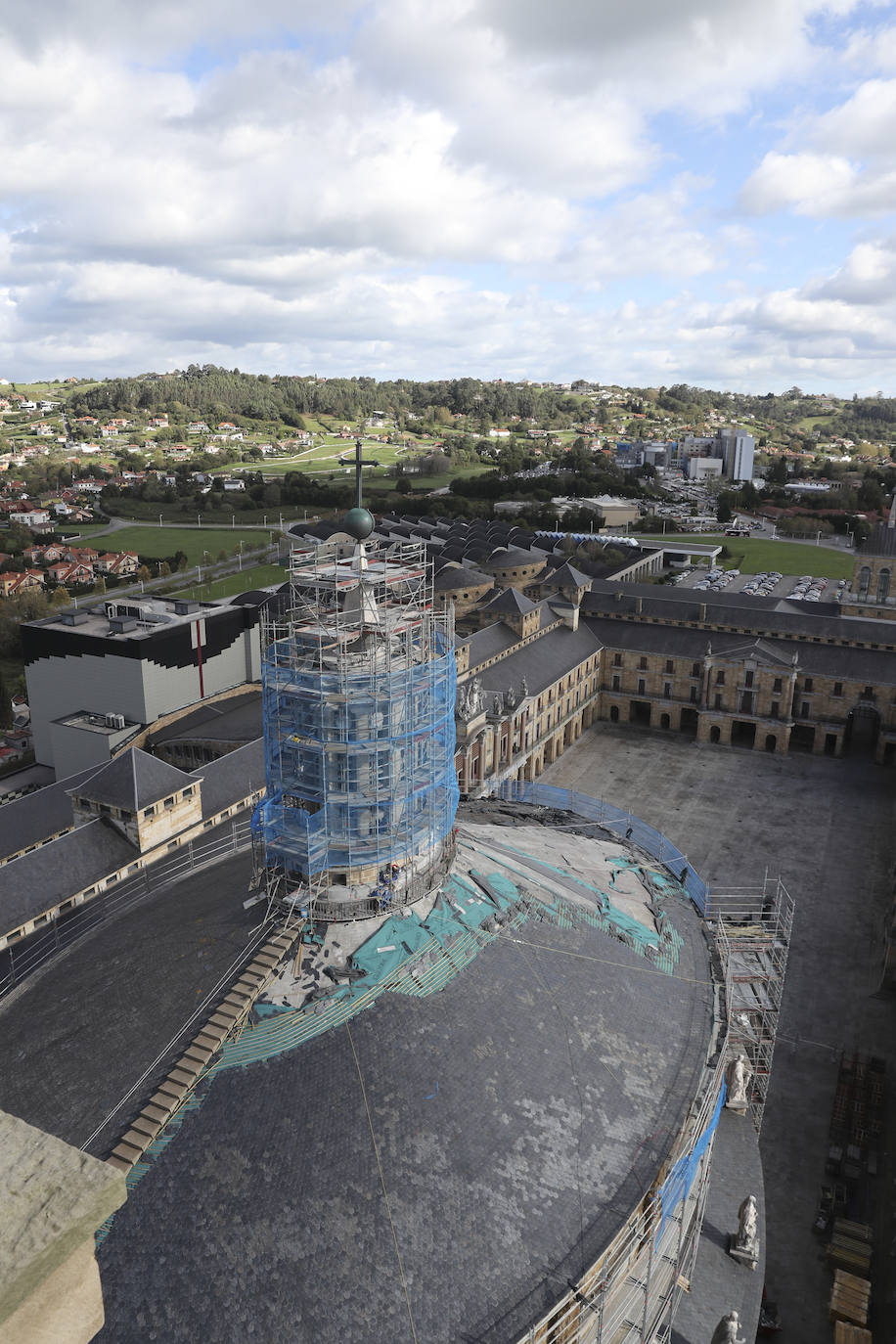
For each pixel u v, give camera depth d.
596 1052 46.06
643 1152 42.16
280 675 49.62
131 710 129.75
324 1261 35.50
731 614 157.88
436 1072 42.16
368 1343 33.62
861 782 135.50
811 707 145.62
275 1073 41.38
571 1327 36.16
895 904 91.88
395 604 55.12
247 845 68.00
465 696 107.19
